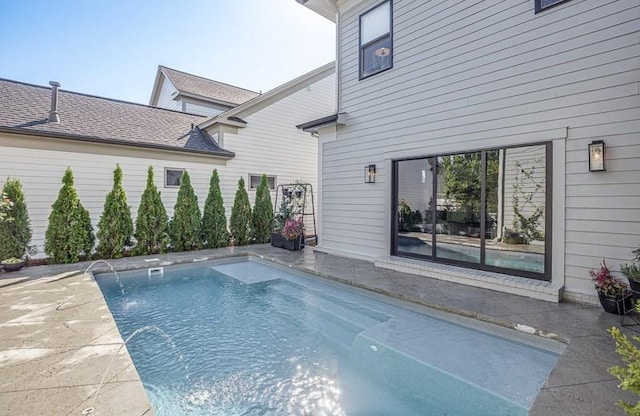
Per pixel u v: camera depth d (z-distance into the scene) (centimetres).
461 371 302
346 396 295
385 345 357
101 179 820
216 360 360
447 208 584
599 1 418
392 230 675
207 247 920
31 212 725
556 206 448
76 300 449
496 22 511
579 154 430
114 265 679
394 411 272
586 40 427
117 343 321
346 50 772
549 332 336
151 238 816
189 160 973
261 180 1069
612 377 251
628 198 396
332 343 402
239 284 645
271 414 269
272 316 487
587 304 416
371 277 567
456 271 532
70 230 698
